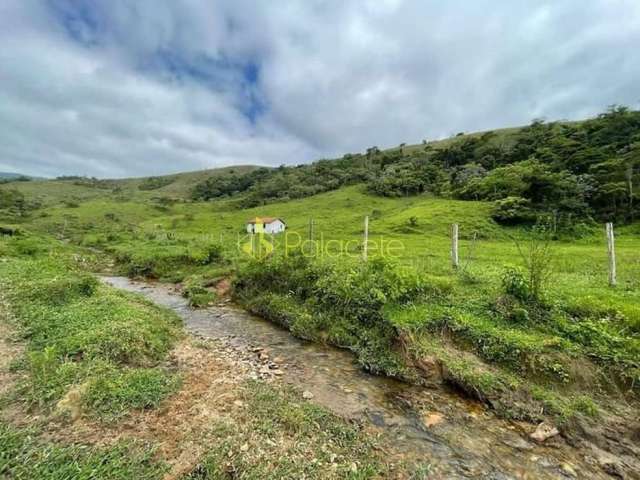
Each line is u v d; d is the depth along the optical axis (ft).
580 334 23.16
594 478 15.37
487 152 277.23
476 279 34.53
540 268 27.58
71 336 24.36
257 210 261.85
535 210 136.05
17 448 13.62
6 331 26.11
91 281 37.50
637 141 175.22
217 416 17.47
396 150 418.31
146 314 32.89
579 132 233.96
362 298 31.81
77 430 15.28
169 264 70.18
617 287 31.78
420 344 25.29
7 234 117.29
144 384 19.56
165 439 15.30
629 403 19.29
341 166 382.83
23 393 17.69
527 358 22.13
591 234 106.93
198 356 26.25
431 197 220.64
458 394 22.21
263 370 25.48
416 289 30.81
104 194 447.42
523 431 18.49
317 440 16.75
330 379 24.58
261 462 14.44
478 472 15.47
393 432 18.29
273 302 39.91
